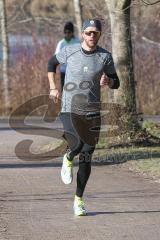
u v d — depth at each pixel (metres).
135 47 36.72
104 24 28.70
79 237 11.88
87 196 15.23
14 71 36.28
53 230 12.34
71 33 25.34
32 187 16.22
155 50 36.75
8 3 40.88
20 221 12.99
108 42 29.38
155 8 36.00
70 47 13.38
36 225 12.70
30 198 14.99
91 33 13.03
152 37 37.62
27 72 36.09
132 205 14.34
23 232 12.20
